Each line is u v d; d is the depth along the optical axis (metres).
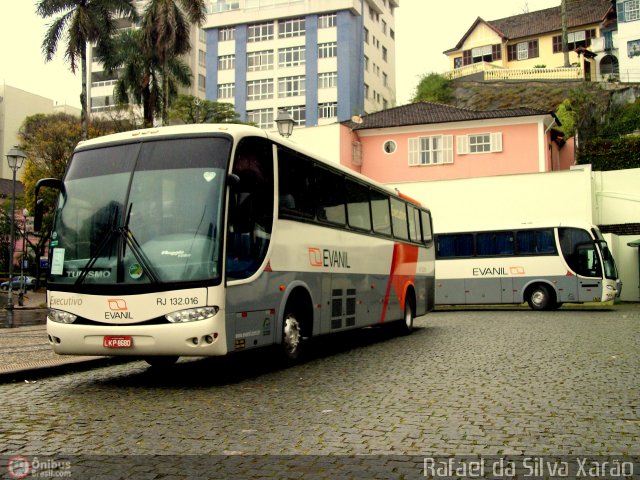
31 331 17.95
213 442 5.65
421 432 5.91
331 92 66.69
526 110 38.56
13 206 24.61
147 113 38.09
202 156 8.70
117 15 37.91
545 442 5.54
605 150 42.03
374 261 14.08
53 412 7.03
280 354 10.13
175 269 8.21
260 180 9.48
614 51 63.19
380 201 14.80
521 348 12.55
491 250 27.48
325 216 11.72
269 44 69.31
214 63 71.00
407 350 12.63
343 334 16.66
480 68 59.62
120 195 8.67
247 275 8.88
